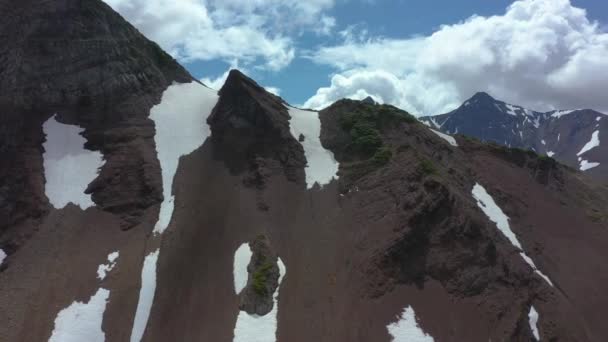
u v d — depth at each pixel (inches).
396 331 1936.5
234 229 2379.4
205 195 2556.6
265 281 2082.9
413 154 2650.1
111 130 2815.0
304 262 2240.4
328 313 2003.0
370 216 2411.4
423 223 2244.1
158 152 2770.7
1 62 2751.0
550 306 2175.2
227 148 2849.4
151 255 2203.5
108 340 1908.2
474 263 2146.9
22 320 1923.0
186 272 2146.9
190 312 2001.7
